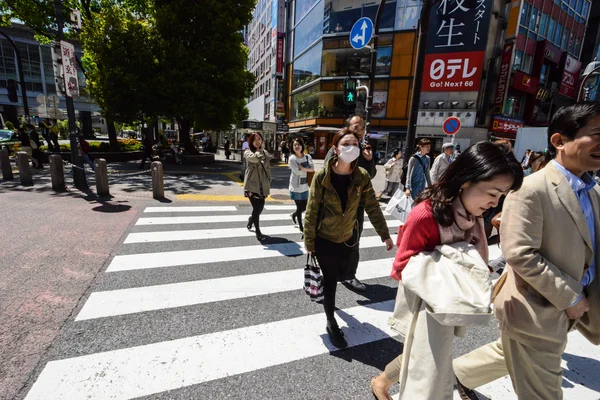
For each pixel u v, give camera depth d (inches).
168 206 286.4
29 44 1550.2
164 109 586.6
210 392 79.4
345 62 1007.6
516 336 59.4
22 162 334.3
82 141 459.8
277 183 457.1
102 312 112.8
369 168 158.6
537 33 885.8
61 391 77.1
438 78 821.9
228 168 620.7
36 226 207.2
